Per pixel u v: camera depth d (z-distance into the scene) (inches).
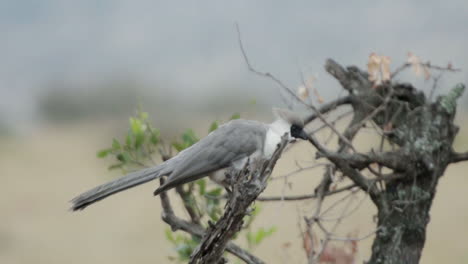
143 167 300.4
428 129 305.3
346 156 292.2
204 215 302.7
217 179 297.3
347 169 293.7
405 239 296.0
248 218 313.3
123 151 298.8
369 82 323.3
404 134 305.9
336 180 297.4
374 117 321.1
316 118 320.2
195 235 285.9
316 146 302.5
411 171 297.4
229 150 292.2
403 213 297.1
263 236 306.0
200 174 288.2
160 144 330.0
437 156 303.1
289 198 302.5
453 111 311.0
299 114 308.0
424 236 299.4
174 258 300.5
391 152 296.8
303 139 306.7
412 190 295.7
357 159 292.4
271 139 301.6
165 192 288.0
